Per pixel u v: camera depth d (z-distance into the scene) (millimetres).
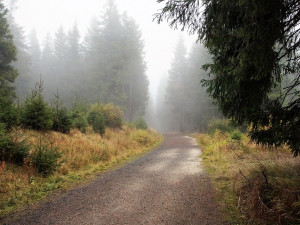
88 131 14203
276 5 3453
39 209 4625
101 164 9242
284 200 3869
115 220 4035
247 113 4559
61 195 5539
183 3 4363
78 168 8406
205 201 4941
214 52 5086
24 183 5980
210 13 4246
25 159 6801
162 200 5062
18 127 9039
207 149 13266
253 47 3750
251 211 4020
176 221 3967
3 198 5047
